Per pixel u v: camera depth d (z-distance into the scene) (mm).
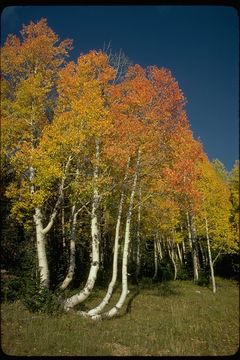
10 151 14789
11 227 16812
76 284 20031
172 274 34406
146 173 16391
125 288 15344
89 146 15742
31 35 16453
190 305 19078
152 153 16109
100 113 14797
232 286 31781
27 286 13547
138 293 21875
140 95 15391
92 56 15820
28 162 14500
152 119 15578
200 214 27875
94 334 11273
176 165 16062
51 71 16609
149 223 23094
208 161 27922
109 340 11117
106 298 15109
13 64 15953
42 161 14094
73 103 14672
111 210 20672
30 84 15258
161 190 16484
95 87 15516
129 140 15562
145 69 16203
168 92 15844
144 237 30000
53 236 20828
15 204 14883
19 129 15359
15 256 16609
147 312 16297
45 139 14320
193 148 16250
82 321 12789
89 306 16422
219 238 28719
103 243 28812
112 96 16047
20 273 14562
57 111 15812
